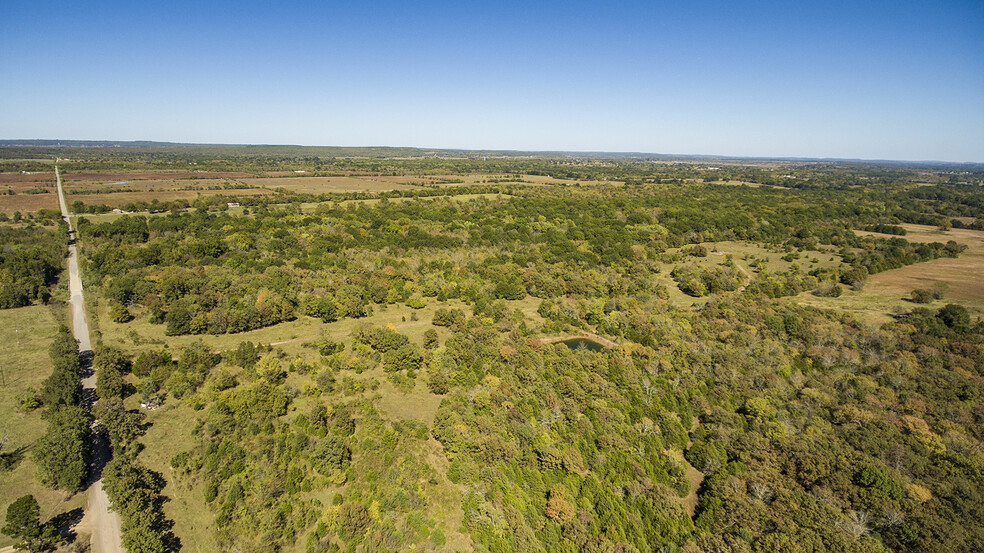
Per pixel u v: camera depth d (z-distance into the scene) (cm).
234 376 8475
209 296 11188
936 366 8738
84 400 7600
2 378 8031
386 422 7444
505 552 5372
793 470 6272
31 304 11369
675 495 6244
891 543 5331
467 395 7938
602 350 9950
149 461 6391
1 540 5022
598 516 5825
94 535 5241
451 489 6234
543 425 7306
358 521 5475
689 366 8962
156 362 8500
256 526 5531
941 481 6022
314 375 8438
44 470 5719
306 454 6544
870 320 11169
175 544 5288
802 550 5059
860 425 7144
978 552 5053
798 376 8525
